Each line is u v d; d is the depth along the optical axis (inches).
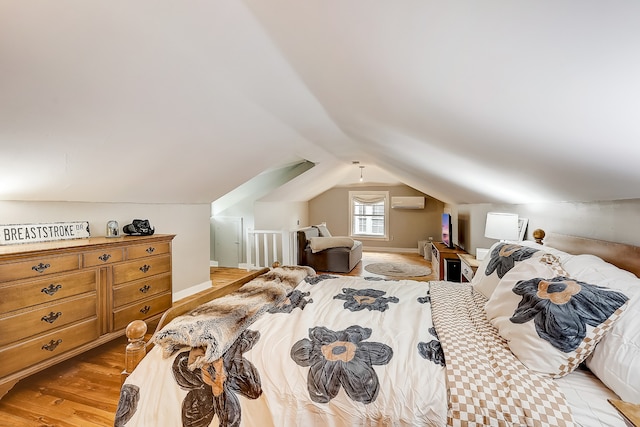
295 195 262.2
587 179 58.8
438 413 39.5
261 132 112.0
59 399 73.2
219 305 62.5
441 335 54.1
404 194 311.1
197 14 46.4
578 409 37.4
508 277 65.2
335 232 329.1
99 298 89.7
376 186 316.5
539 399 38.6
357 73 52.7
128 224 119.3
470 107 46.3
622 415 29.2
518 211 120.6
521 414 37.3
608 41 22.7
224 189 158.9
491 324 59.4
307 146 149.9
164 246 113.7
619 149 40.3
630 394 36.8
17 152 69.4
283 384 44.9
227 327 52.7
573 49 25.2
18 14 41.6
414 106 57.0
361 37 38.8
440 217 301.7
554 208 92.7
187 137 93.4
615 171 48.8
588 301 45.4
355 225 328.5
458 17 26.8
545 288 51.8
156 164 102.2
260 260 229.0
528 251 73.8
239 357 48.5
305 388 44.1
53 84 55.7
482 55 31.4
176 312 61.2
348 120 94.7
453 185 144.6
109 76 58.5
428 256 265.4
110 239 100.9
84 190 98.9
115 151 85.0
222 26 49.1
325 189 315.9
